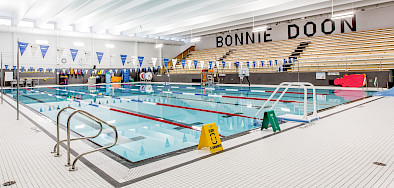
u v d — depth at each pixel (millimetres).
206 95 9977
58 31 16141
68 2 10789
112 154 2791
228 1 11594
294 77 13633
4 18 15516
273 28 19016
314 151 2625
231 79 16484
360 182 1895
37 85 16938
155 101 8297
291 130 3545
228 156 2549
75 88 14719
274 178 1995
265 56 17672
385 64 12164
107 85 17516
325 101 7199
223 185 1893
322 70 13328
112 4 11773
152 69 22297
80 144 3160
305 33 17438
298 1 11906
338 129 3520
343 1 11875
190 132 4082
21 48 5645
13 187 1910
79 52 19031
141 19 15359
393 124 3730
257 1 11523
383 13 14398
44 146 3004
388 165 2209
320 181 1926
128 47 21781
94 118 2385
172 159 2545
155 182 1974
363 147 2711
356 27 15375
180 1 11047
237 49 20219
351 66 13258
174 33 20281
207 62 20031
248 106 6809
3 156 2633
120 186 1911
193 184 1921
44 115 5609
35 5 12609
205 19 14531
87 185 1937
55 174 2160
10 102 7754
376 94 7793
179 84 17875
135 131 4160
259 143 2961
